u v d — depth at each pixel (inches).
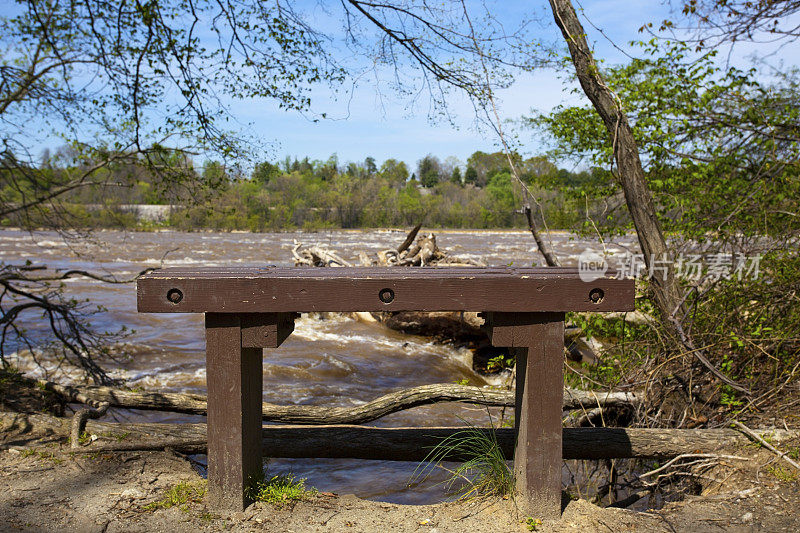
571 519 115.9
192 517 115.0
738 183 253.0
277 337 113.6
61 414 205.3
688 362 204.8
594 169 285.0
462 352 436.8
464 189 4362.7
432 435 157.4
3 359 241.0
